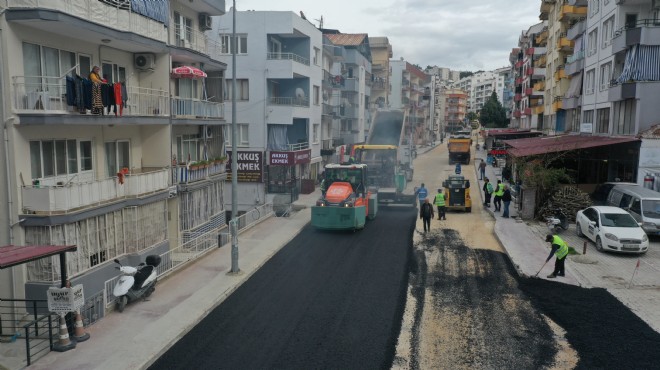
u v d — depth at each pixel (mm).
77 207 15305
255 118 37750
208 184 25672
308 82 41406
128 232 18172
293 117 37906
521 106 81000
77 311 12578
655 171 27359
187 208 23328
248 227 25766
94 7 15984
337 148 53562
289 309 14656
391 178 33375
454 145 59906
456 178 31188
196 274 17922
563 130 48406
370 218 27844
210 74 28172
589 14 38875
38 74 15320
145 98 20688
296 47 41281
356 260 19875
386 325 13438
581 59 40531
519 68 84125
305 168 42875
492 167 56250
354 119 61344
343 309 14617
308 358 11570
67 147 16688
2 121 14008
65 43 16469
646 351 11922
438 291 16172
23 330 14164
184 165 23281
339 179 26906
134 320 13734
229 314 14352
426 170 53906
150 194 19281
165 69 21359
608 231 20781
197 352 11961
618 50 30328
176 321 13633
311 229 25844
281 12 36812
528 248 21422
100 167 18516
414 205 32719
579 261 19500
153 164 21844
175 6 23938
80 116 15531
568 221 25844
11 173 14203
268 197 37469
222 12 26734
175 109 22266
